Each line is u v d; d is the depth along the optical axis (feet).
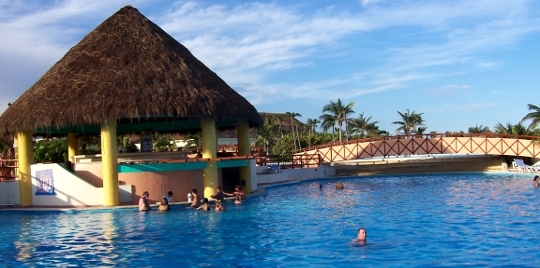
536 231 45.78
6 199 75.31
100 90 69.41
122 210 67.82
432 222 52.49
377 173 137.08
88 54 75.82
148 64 74.08
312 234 47.93
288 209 66.28
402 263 36.17
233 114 76.95
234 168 90.33
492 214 56.44
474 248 39.93
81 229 54.13
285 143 233.76
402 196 78.43
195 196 68.95
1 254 42.88
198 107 71.56
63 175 72.38
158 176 74.18
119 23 80.12
